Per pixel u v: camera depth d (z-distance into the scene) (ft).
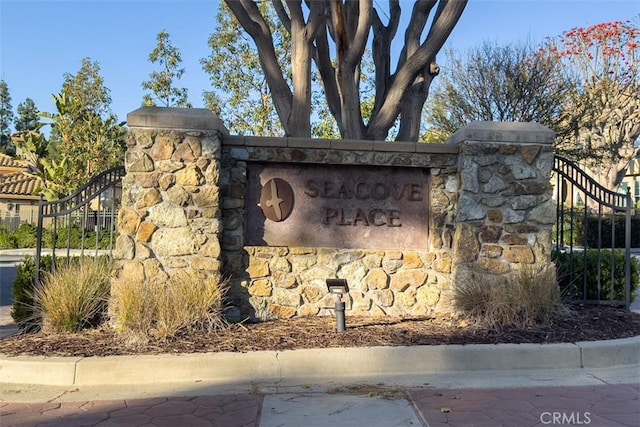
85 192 24.98
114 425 13.93
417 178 24.58
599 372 18.56
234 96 72.38
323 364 17.95
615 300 26.45
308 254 23.65
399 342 19.47
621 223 71.61
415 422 14.12
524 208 23.70
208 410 14.98
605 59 78.28
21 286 23.30
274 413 14.76
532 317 21.50
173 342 19.19
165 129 22.17
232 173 23.49
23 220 96.12
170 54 77.71
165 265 21.89
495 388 16.83
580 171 25.90
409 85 28.12
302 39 26.86
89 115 77.10
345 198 24.21
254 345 19.01
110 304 21.03
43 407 15.19
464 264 23.39
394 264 23.94
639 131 85.35
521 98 63.00
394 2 32.30
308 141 23.52
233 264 23.24
